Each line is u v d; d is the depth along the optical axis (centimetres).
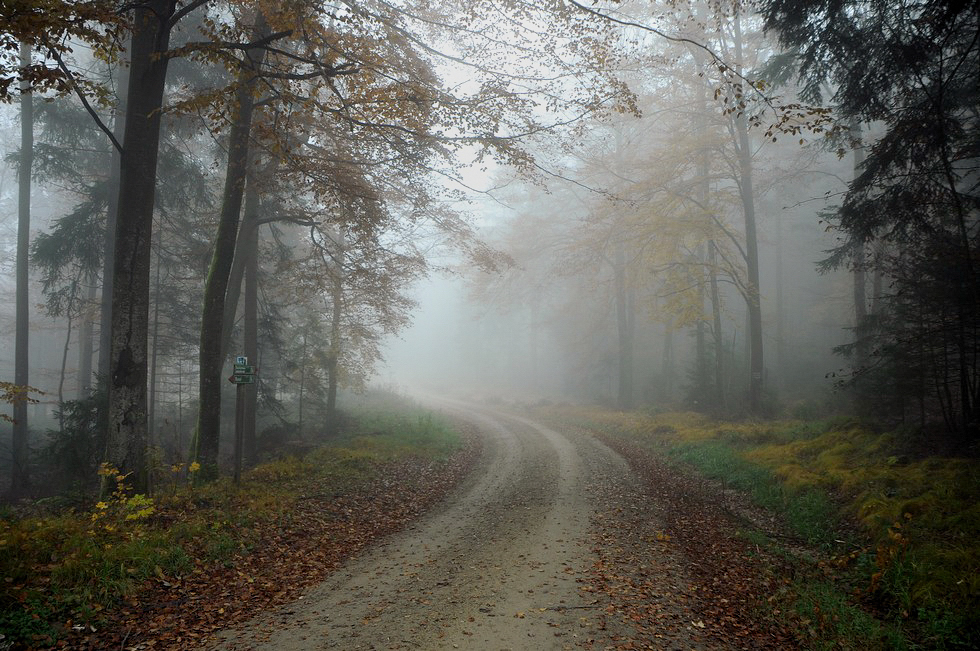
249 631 543
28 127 1706
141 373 943
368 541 856
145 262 949
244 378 1052
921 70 944
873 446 1121
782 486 1077
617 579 680
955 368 1071
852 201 1087
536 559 759
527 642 519
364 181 1394
